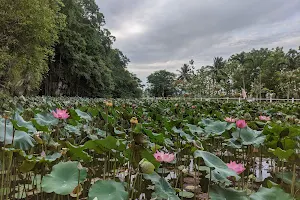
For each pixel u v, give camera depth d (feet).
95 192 4.01
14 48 35.40
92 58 86.69
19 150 4.66
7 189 5.16
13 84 39.01
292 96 81.56
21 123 6.21
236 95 34.45
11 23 32.96
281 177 6.06
